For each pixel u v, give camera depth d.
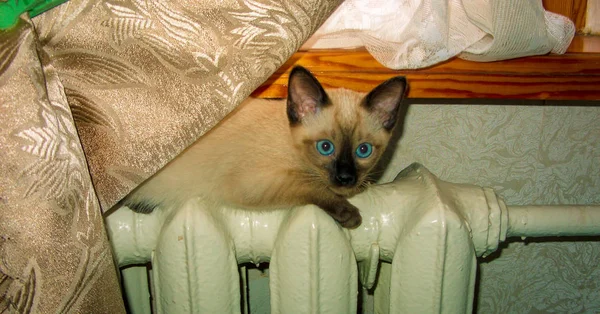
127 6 0.51
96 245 0.50
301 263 0.59
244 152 0.64
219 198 0.62
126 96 0.52
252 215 0.62
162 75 0.52
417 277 0.59
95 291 0.50
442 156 0.75
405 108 0.73
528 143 0.75
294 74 0.62
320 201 0.62
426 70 0.63
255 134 0.65
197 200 0.60
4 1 0.47
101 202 0.53
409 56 0.62
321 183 0.64
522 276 0.80
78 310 0.50
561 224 0.63
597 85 0.64
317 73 0.64
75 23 0.50
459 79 0.63
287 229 0.58
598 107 0.74
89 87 0.51
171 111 0.53
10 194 0.47
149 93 0.52
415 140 0.75
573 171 0.76
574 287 0.81
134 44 0.52
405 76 0.62
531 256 0.79
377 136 0.68
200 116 0.53
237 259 0.63
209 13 0.52
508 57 0.62
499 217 0.61
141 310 0.70
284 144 0.65
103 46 0.51
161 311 0.62
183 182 0.63
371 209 0.62
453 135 0.74
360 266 0.66
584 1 0.74
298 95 0.65
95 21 0.51
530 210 0.63
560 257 0.79
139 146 0.52
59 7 0.50
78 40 0.51
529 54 0.62
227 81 0.53
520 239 0.78
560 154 0.76
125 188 0.53
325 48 0.65
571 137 0.75
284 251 0.59
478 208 0.61
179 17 0.52
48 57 0.49
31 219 0.48
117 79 0.52
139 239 0.62
